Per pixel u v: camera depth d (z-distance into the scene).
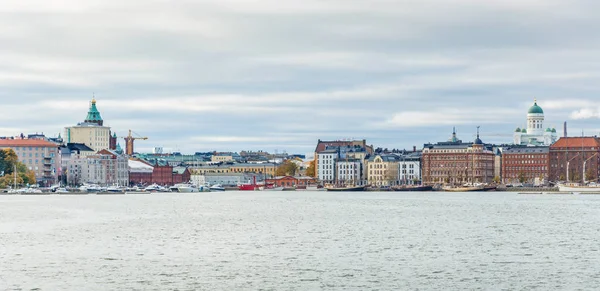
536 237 147.12
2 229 162.12
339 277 101.50
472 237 147.12
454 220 190.38
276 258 117.88
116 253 123.25
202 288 95.12
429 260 115.44
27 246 131.62
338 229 164.88
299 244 135.88
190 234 153.62
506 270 106.50
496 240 141.62
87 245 133.50
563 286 95.62
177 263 112.94
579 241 139.88
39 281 98.75
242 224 179.00
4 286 95.75
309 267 109.25
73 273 104.31
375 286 95.81
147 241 140.25
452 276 102.00
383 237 147.38
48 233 153.50
